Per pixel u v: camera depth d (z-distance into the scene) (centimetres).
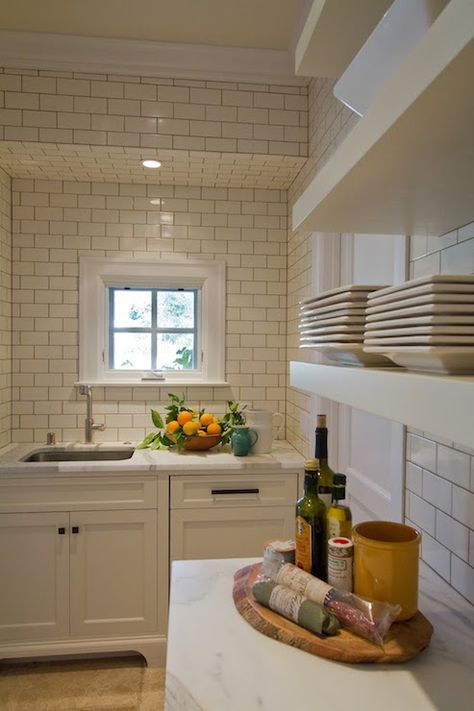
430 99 48
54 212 251
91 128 207
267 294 265
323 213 90
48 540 205
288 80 217
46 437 253
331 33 93
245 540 213
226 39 201
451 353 50
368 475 165
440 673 77
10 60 202
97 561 208
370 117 60
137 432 257
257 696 72
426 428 48
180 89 212
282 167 232
